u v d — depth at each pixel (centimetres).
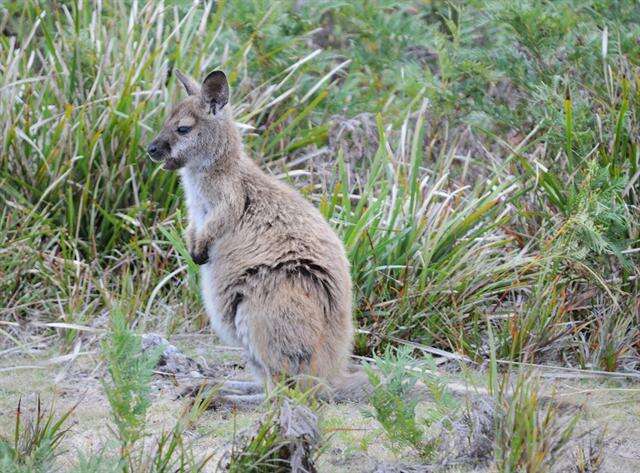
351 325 935
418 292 1095
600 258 1099
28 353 1050
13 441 803
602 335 1034
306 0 1528
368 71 1519
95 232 1217
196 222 988
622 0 1327
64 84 1279
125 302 1109
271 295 884
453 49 1420
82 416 886
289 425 720
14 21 1455
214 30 1427
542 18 1280
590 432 802
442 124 1398
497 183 1247
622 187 1091
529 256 1137
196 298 1127
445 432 807
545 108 1241
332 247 920
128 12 1440
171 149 974
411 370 854
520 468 722
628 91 1151
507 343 1045
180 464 740
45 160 1193
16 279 1128
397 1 1581
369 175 1239
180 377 984
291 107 1405
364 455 805
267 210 927
